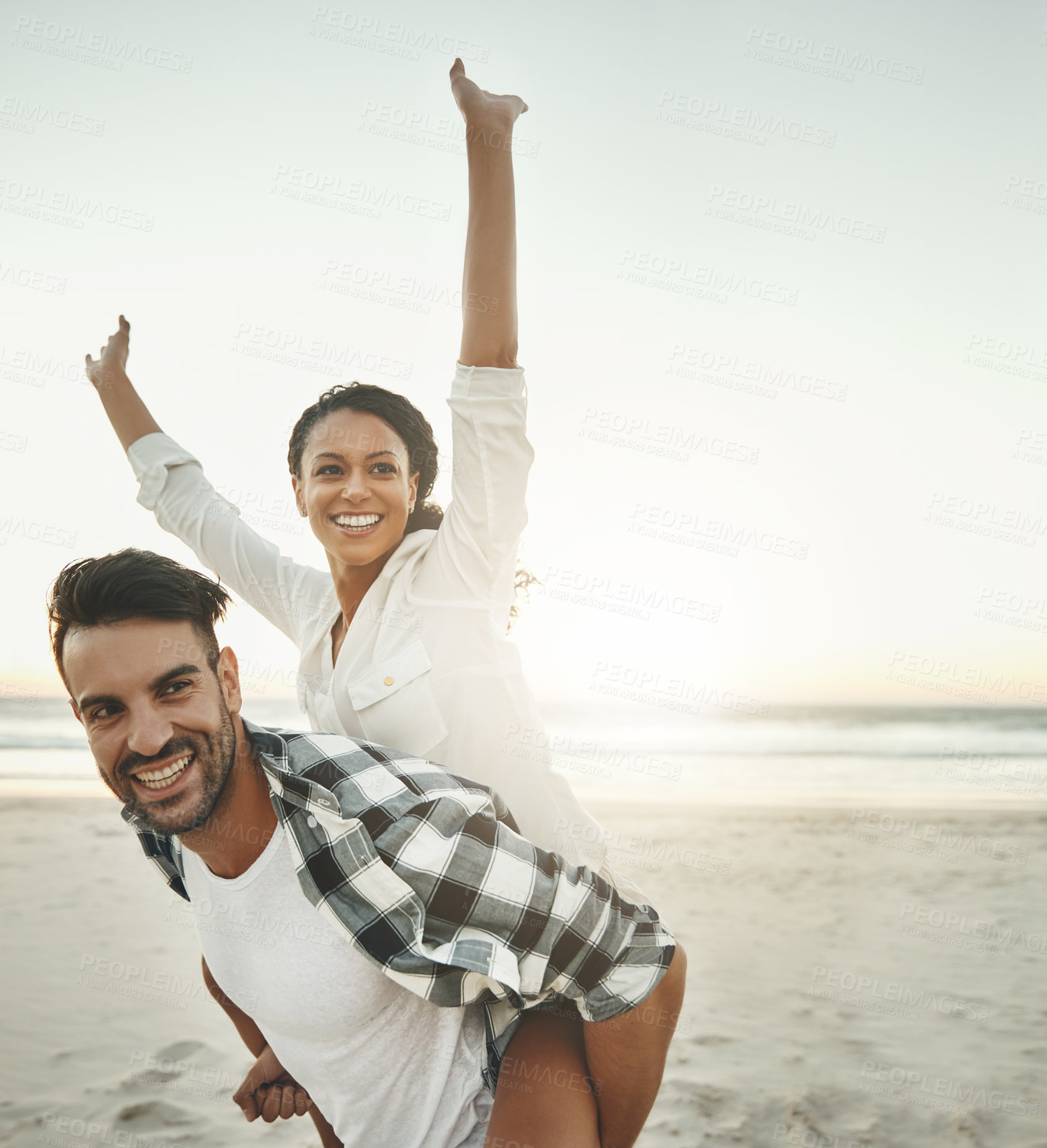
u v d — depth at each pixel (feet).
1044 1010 13.37
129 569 4.26
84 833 25.05
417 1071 4.96
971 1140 9.64
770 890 20.40
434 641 6.72
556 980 4.59
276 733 4.81
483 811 4.72
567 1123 4.79
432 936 4.39
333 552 7.03
